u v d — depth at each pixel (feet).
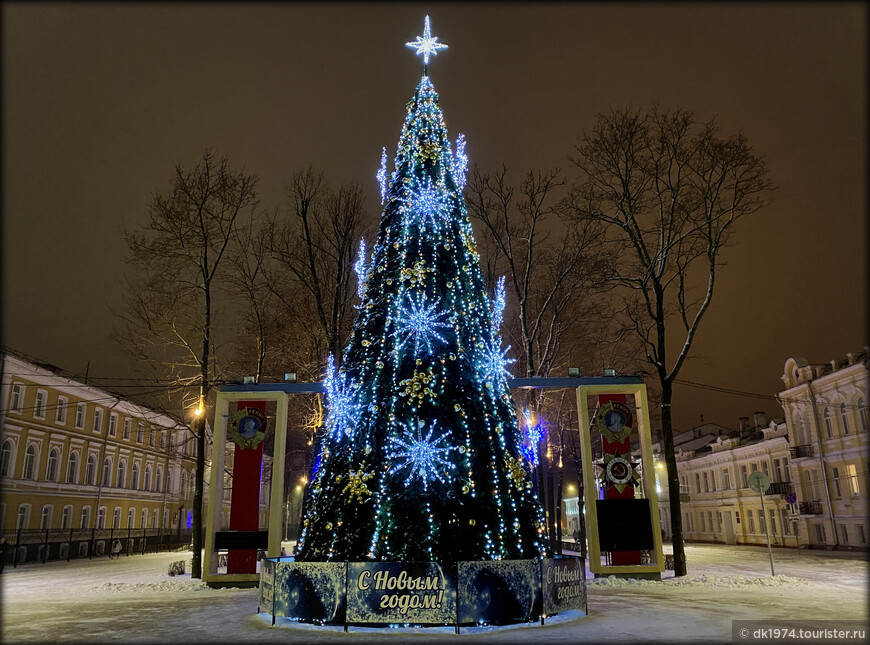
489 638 27.37
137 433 159.74
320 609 30.09
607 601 40.86
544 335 93.15
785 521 131.13
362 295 38.73
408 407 32.96
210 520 54.39
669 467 62.85
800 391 124.57
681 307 67.56
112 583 57.36
